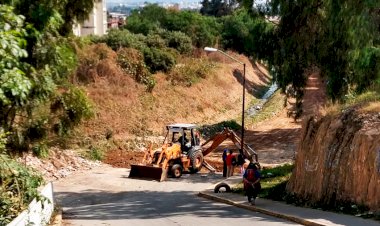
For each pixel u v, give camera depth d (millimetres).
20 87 9219
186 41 71938
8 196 12617
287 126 51000
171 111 51906
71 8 16203
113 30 63781
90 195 26422
